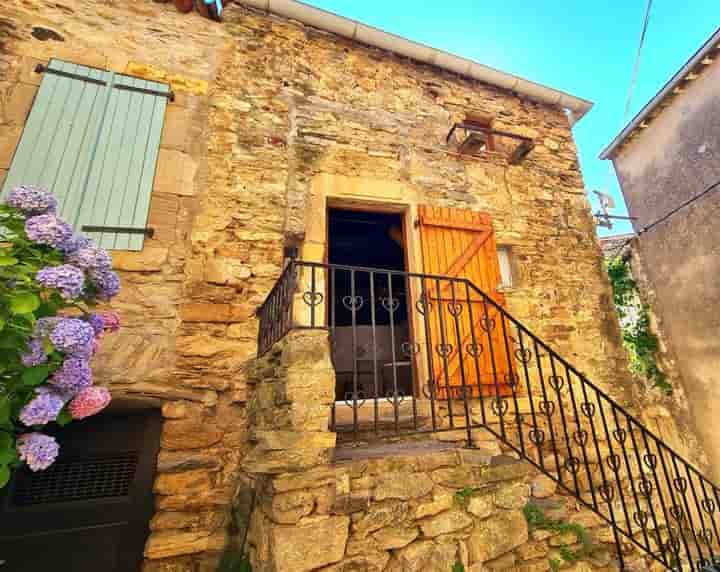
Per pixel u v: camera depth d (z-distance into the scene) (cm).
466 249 366
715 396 525
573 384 371
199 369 259
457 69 440
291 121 351
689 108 573
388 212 384
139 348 250
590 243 442
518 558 173
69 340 123
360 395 395
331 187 342
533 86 467
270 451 146
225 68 345
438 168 395
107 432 233
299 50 378
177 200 293
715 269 536
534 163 451
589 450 345
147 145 296
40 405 120
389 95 402
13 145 262
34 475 216
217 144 319
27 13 297
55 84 286
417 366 324
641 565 274
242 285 289
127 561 214
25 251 139
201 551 221
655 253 627
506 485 182
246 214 308
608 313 414
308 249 320
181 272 278
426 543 156
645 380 611
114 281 153
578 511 292
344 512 147
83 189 269
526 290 386
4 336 118
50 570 204
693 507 508
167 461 233
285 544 133
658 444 213
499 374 337
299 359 161
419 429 284
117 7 329
